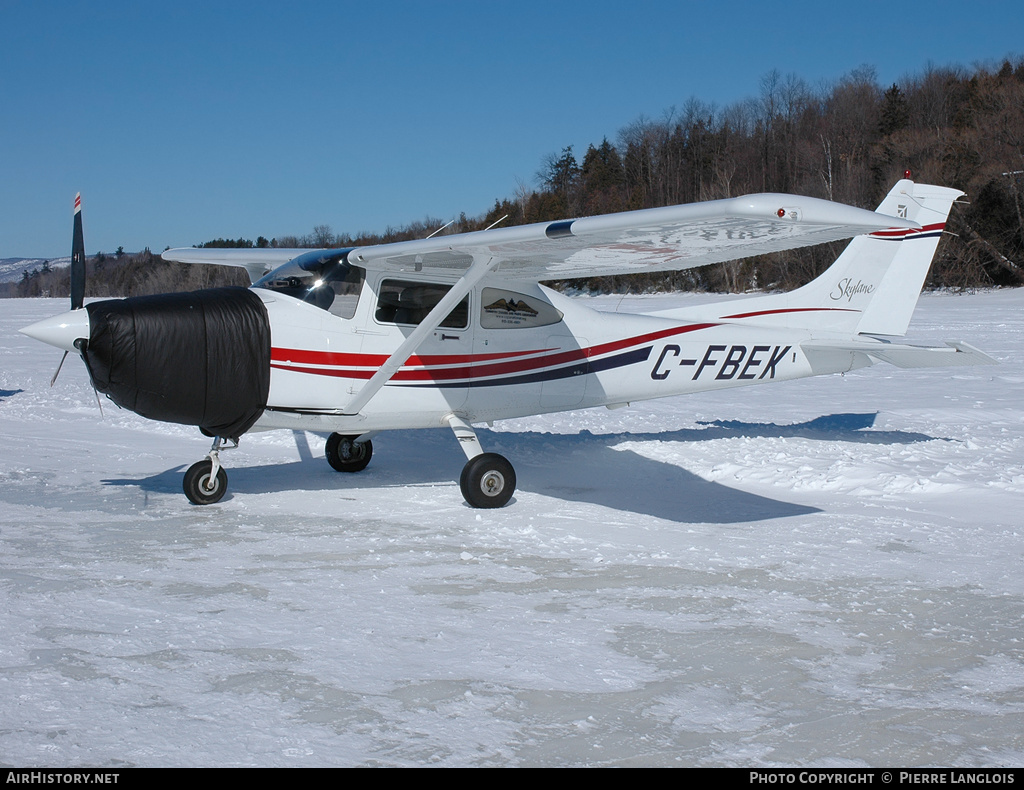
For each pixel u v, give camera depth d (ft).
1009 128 139.23
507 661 10.51
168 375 18.06
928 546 16.14
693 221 13.93
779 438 27.53
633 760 8.16
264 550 15.60
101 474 22.67
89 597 12.59
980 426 30.37
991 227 131.95
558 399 23.29
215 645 10.81
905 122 189.67
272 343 19.17
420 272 20.90
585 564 14.96
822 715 9.22
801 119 224.53
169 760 7.89
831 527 17.56
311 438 28.76
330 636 11.21
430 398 21.34
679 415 34.45
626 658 10.69
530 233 16.48
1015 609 12.72
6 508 18.65
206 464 19.49
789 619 12.21
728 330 25.11
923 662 10.73
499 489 19.71
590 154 275.80
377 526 17.69
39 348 71.20
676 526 17.78
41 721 8.61
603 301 141.38
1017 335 65.05
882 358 24.84
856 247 26.45
